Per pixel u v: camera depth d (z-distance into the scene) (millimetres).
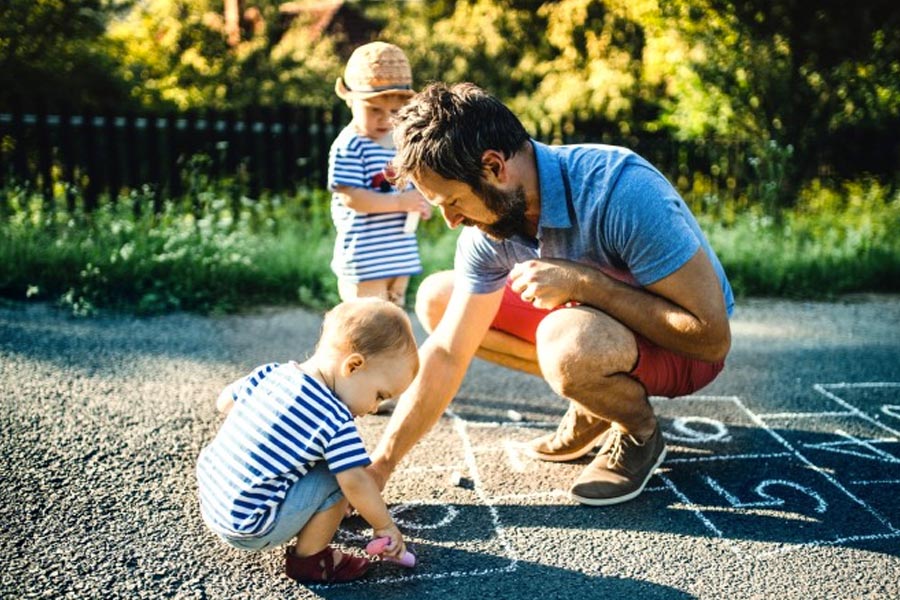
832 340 5125
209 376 4109
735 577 2445
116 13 11898
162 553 2504
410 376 2422
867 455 3320
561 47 15672
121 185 7996
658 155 8781
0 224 6375
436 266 6406
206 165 8172
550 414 3725
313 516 2326
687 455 3289
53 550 2486
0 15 10438
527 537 2654
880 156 9086
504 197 2408
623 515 2803
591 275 2633
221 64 15766
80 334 4750
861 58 9266
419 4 20609
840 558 2557
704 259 2570
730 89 9492
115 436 3318
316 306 5633
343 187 3920
